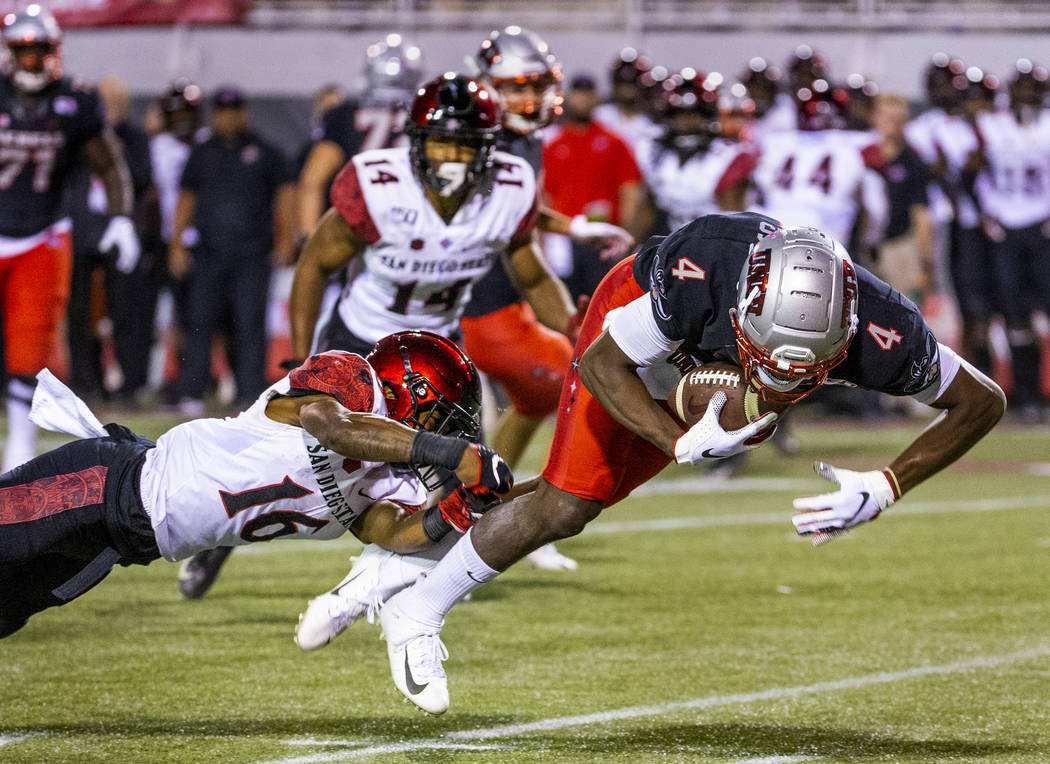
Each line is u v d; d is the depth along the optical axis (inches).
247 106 1921.8
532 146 792.3
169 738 503.2
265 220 1486.2
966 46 1898.4
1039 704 554.6
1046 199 1691.7
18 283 931.3
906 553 916.0
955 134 1691.7
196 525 494.6
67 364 1733.5
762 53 1909.4
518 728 519.2
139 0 1905.8
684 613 728.3
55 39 915.4
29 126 916.6
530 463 1350.9
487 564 506.0
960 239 1704.0
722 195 1205.7
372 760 478.0
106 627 685.3
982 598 770.2
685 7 1943.9
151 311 1658.5
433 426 496.1
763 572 847.1
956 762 479.5
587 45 1918.1
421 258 689.6
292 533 511.2
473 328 799.7
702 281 462.9
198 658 624.1
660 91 1534.2
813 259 436.1
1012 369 1760.6
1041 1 1914.4
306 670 604.7
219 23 1910.7
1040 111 1685.5
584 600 761.6
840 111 1459.2
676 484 1259.2
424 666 506.9
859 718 534.0
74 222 1599.4
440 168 653.9
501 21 1908.2
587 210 1268.5
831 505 468.4
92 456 499.8
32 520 488.4
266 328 1505.9
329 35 1916.8
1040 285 1708.9
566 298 714.8
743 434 439.8
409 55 952.9
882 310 462.3
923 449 480.7
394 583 518.3
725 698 562.3
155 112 1675.7
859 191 1453.0
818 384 450.6
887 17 1899.6
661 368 507.5
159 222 1631.4
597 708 547.2
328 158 958.4
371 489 507.2
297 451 486.6
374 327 719.1
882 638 671.8
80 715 533.0
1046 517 1072.2
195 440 495.2
